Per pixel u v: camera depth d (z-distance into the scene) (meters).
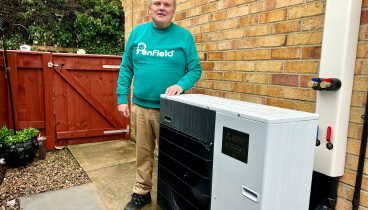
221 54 2.74
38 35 8.68
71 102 4.40
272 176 1.35
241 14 2.50
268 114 1.40
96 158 3.88
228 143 1.50
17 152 3.47
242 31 2.50
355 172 1.73
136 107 2.37
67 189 2.94
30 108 4.15
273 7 2.21
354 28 1.63
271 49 2.25
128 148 4.34
